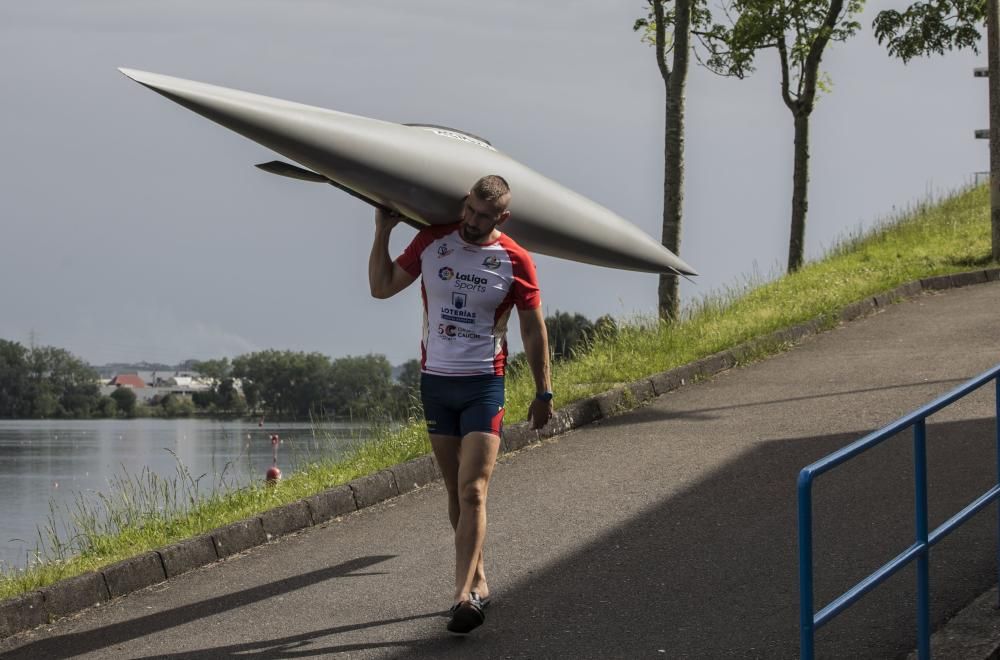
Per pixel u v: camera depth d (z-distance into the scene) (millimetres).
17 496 31984
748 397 10117
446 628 5094
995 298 14227
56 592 5660
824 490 6922
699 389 10711
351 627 5223
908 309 14117
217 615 5531
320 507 7305
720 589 5402
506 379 11695
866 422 8734
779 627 4848
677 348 12141
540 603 5395
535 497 7438
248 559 6543
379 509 7527
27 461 71500
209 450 10055
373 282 5312
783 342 12477
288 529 7066
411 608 5445
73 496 8133
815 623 3369
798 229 19328
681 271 6695
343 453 9047
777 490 7094
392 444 8891
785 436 8531
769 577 5516
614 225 6355
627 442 8812
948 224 20172
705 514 6719
